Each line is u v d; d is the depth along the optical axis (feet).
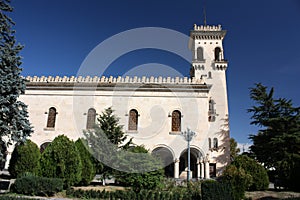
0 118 54.19
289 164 69.51
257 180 64.08
